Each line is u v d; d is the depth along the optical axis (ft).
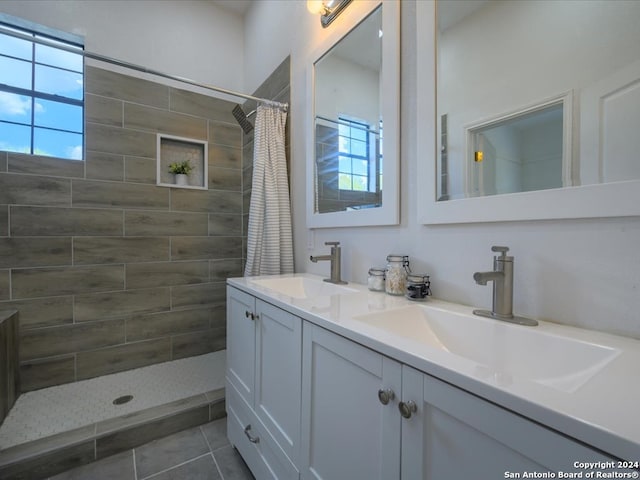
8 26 6.25
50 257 6.31
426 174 3.44
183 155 7.93
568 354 2.06
